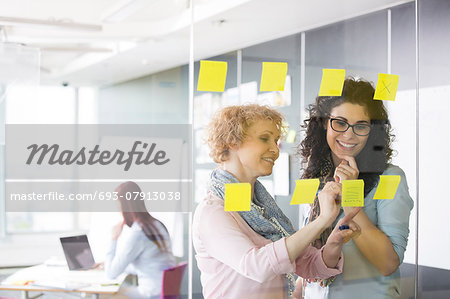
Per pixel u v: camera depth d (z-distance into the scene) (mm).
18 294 1791
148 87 1938
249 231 2025
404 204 2406
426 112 2467
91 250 1861
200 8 2012
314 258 2172
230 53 2066
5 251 1782
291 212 2135
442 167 2494
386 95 2383
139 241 1899
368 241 2303
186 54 1991
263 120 2100
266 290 2047
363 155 2307
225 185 2008
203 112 2010
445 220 2498
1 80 1791
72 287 1842
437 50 2504
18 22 1804
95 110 1874
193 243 1959
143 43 1931
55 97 1841
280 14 2156
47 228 1827
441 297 2492
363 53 2344
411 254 2426
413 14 2459
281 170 2131
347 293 2262
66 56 1852
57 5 1841
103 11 1887
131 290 1892
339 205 2240
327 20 2271
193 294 1956
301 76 2203
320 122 2229
